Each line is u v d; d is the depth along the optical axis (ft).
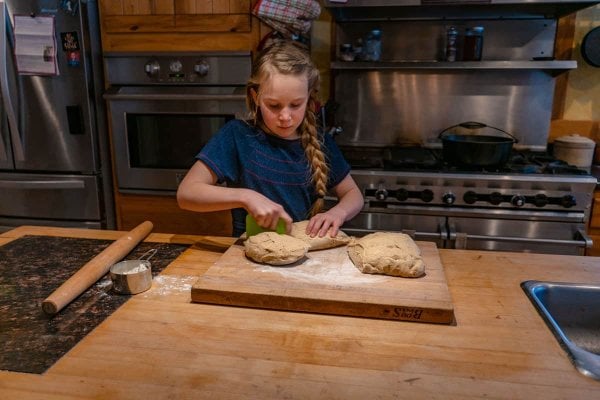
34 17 7.37
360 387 2.34
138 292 3.30
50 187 7.93
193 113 7.62
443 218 7.23
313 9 7.24
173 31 7.46
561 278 3.60
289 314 3.04
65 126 7.77
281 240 3.60
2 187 7.98
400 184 7.18
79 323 2.92
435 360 2.57
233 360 2.55
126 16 7.51
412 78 8.61
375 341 2.74
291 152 4.51
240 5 7.22
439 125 8.78
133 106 7.73
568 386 2.36
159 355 2.60
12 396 2.29
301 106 3.84
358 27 8.54
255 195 3.86
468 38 7.91
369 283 3.24
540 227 7.03
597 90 8.25
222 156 4.33
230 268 3.46
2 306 3.14
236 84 7.50
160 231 8.29
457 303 3.21
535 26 8.10
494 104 8.52
